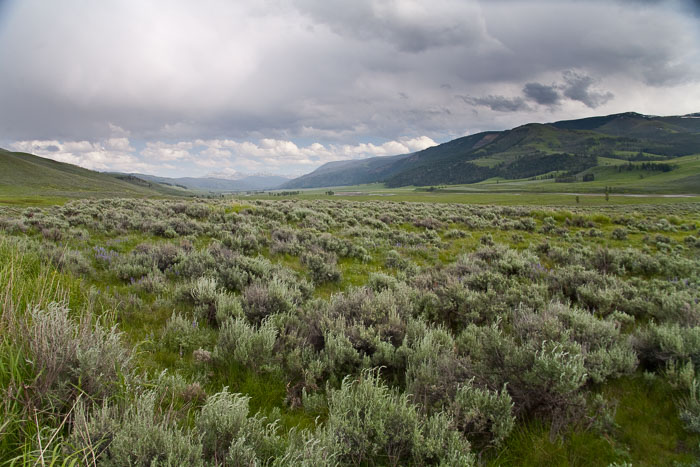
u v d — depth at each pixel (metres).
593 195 169.50
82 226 13.22
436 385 3.65
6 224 11.09
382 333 4.90
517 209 29.84
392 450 2.85
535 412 3.47
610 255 12.27
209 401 2.73
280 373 3.97
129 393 2.78
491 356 4.10
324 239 13.23
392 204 38.12
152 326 4.89
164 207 20.36
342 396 3.13
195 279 7.05
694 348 4.29
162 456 2.21
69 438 2.17
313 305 6.32
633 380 4.21
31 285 4.34
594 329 5.07
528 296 7.26
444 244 15.34
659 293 8.00
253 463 2.32
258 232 14.32
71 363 2.70
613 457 2.98
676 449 3.08
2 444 2.10
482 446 3.11
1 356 2.54
